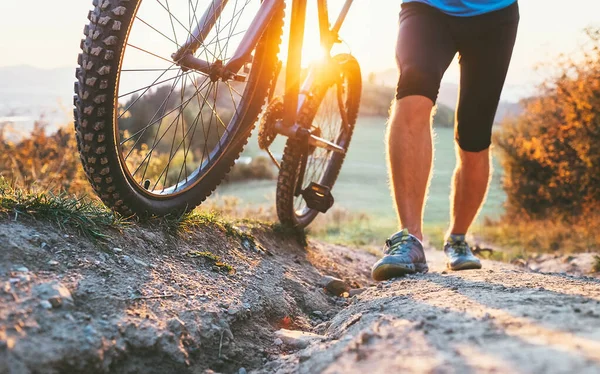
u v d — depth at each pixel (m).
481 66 2.88
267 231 3.40
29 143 8.56
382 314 1.73
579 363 1.11
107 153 2.08
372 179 37.19
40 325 1.40
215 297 1.96
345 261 4.09
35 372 1.27
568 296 1.78
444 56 2.70
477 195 3.28
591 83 12.80
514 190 18.22
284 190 3.33
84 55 2.00
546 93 14.18
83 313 1.52
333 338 1.78
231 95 2.77
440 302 1.81
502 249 10.58
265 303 2.17
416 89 2.60
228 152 2.79
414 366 1.20
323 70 3.21
